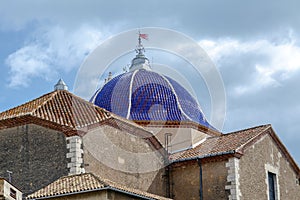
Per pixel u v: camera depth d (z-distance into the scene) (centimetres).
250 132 5072
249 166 4800
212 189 4684
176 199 4809
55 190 3800
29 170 4200
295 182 5353
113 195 3678
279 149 5238
